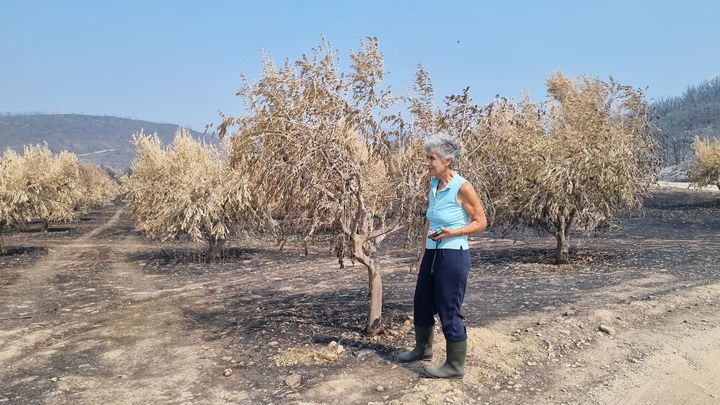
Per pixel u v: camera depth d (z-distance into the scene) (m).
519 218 13.30
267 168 5.85
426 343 5.07
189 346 6.40
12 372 5.74
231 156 6.43
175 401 4.61
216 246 16.44
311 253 17.19
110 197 52.25
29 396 4.92
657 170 13.11
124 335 7.23
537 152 12.20
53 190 21.22
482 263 13.47
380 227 6.31
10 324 8.20
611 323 6.64
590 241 17.06
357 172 5.80
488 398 4.44
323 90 5.84
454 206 4.52
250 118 6.02
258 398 4.54
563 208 12.18
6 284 12.55
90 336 7.29
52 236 25.75
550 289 9.11
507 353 5.44
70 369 5.74
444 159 4.54
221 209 15.37
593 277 10.38
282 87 5.93
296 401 4.42
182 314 8.54
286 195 5.86
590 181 12.15
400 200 6.08
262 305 9.05
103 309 9.34
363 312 7.79
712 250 13.73
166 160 16.23
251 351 5.89
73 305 9.76
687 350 5.73
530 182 12.49
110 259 17.05
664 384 4.87
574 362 5.34
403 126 6.17
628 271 10.96
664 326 6.60
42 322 8.32
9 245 21.72
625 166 11.85
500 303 7.88
